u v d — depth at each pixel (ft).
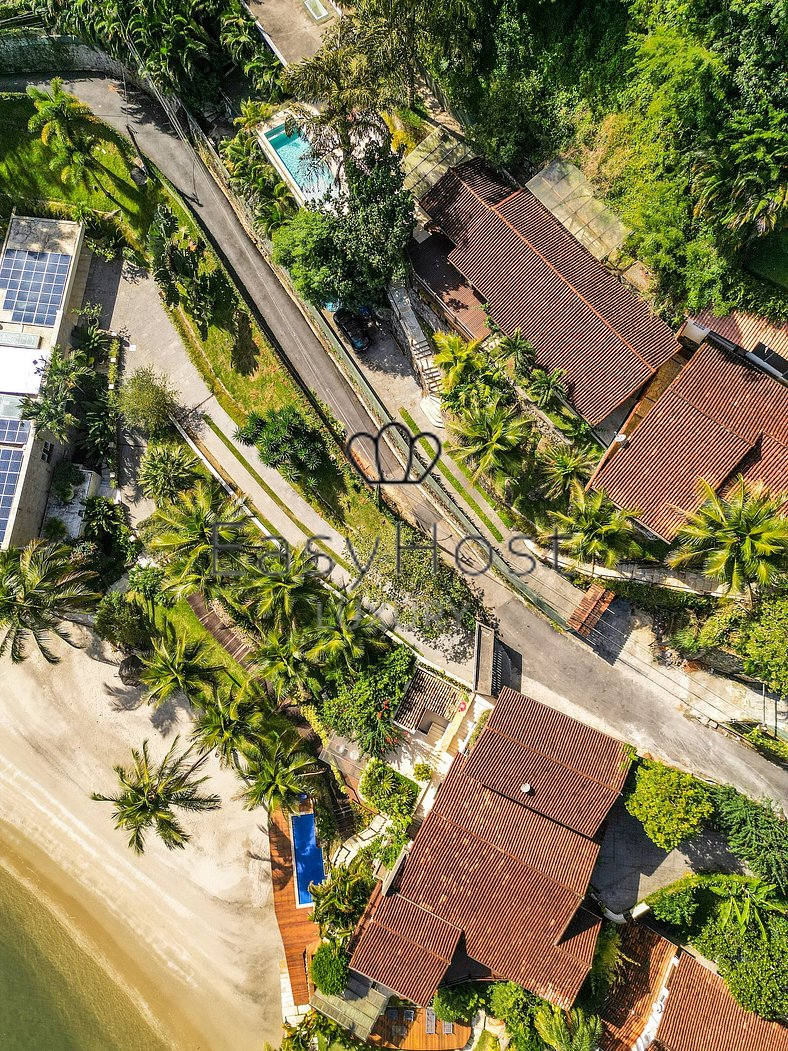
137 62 168.04
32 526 172.86
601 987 136.98
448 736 153.69
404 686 152.15
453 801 139.23
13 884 172.86
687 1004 130.82
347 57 132.67
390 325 164.45
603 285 138.21
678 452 129.59
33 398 173.37
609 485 132.46
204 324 177.17
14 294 179.32
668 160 121.90
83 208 181.68
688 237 123.85
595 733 141.79
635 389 134.41
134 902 169.89
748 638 132.36
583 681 152.05
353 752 159.02
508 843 136.26
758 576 119.14
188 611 173.27
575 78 136.56
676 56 107.24
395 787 152.97
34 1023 166.50
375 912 137.08
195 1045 163.32
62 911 171.12
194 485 171.63
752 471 126.82
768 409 127.44
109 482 181.27
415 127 157.28
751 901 135.13
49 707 177.47
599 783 136.36
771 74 105.40
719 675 147.95
